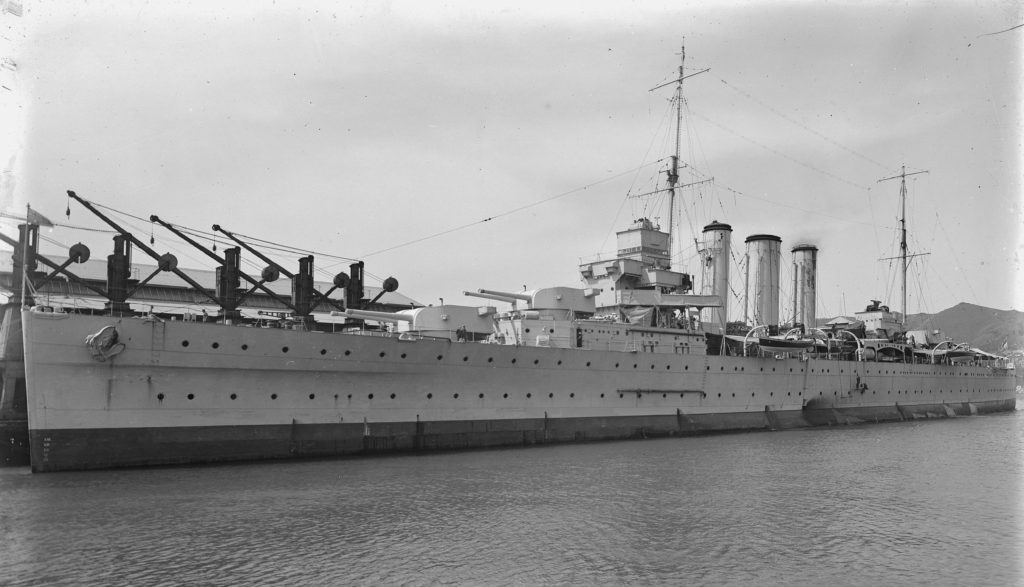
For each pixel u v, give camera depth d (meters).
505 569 13.97
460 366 28.06
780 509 19.33
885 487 22.73
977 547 16.08
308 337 24.53
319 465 23.95
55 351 21.09
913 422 49.94
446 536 16.00
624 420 33.50
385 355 26.20
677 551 15.38
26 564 13.75
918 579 14.01
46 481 20.53
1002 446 34.03
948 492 22.03
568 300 34.22
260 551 14.72
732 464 26.47
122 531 15.93
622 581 13.48
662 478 23.20
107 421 21.86
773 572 14.22
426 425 27.45
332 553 14.66
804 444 33.66
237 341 23.31
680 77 43.19
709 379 37.34
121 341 21.69
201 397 23.09
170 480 20.98
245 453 23.78
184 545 15.02
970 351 60.41
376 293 45.97
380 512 17.95
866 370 48.50
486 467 24.38
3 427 26.50
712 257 46.72
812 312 56.72
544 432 30.59
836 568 14.55
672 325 39.41
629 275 38.81
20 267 25.44
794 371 42.66
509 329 32.47
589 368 32.00
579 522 17.41
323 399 25.28
